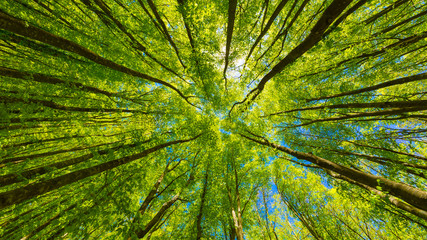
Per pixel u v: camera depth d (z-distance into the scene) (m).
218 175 10.06
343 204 9.88
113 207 3.82
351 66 6.16
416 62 6.05
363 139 7.15
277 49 7.64
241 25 6.03
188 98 9.35
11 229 3.17
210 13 5.17
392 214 5.89
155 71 7.41
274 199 12.53
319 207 10.36
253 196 11.20
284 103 8.76
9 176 2.37
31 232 3.38
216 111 10.13
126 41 5.11
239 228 6.44
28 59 3.81
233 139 10.34
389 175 6.09
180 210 9.55
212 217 8.56
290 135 9.91
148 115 6.56
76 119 4.33
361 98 6.17
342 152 6.85
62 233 3.20
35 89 3.78
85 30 4.63
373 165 7.46
